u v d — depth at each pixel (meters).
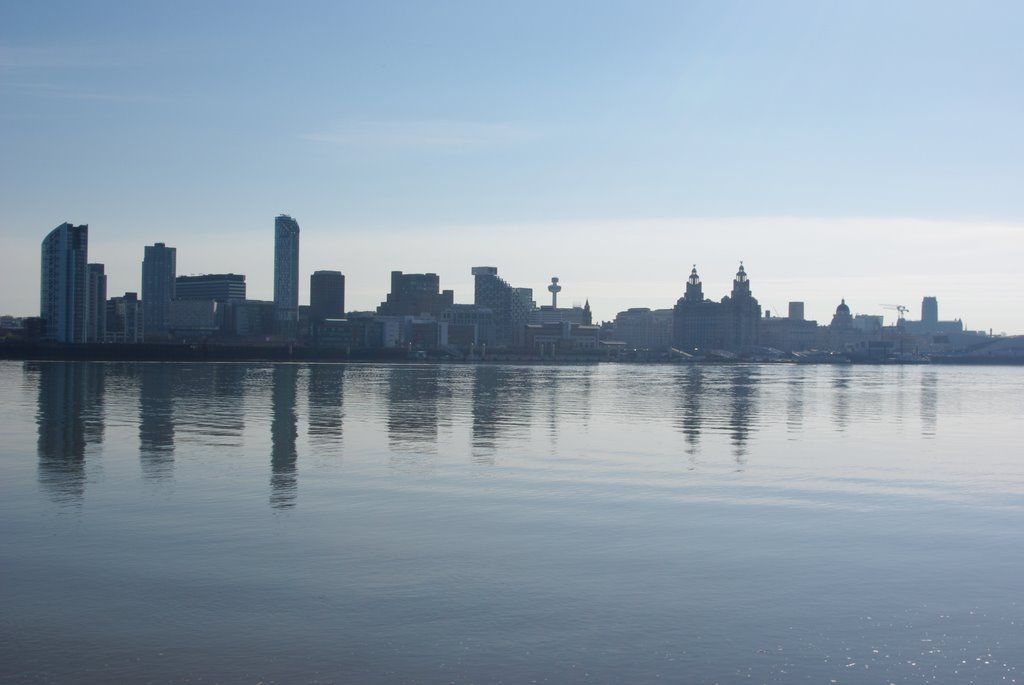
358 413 105.88
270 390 152.62
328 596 33.84
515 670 27.70
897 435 90.31
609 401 139.75
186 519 45.31
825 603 33.84
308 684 26.67
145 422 90.44
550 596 34.19
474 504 49.94
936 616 32.59
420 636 30.17
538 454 70.44
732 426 97.19
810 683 27.16
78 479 56.00
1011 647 29.86
